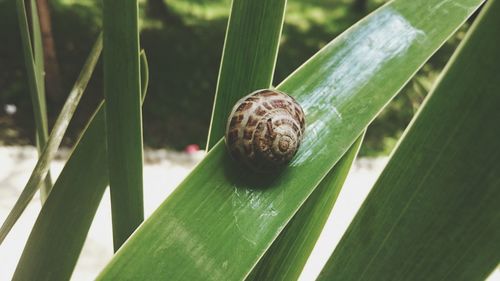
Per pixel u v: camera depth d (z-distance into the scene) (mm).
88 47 2131
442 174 172
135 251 185
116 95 197
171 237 190
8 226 203
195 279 185
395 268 179
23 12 227
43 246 227
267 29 222
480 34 163
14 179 1408
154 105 1847
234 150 221
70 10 2391
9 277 1064
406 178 177
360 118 215
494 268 169
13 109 1731
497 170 165
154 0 2428
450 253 172
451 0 210
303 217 219
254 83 228
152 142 1664
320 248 1199
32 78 238
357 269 183
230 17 222
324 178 220
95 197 230
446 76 168
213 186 211
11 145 1567
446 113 170
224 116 232
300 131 220
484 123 165
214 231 198
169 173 1538
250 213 205
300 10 2750
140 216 210
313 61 229
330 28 2588
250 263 192
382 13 218
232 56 226
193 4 2668
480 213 169
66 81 1903
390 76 211
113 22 189
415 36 209
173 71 2053
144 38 2262
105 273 181
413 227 177
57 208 226
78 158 224
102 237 1208
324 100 225
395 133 1740
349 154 218
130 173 205
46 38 1714
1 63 1972
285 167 220
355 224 185
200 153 1634
